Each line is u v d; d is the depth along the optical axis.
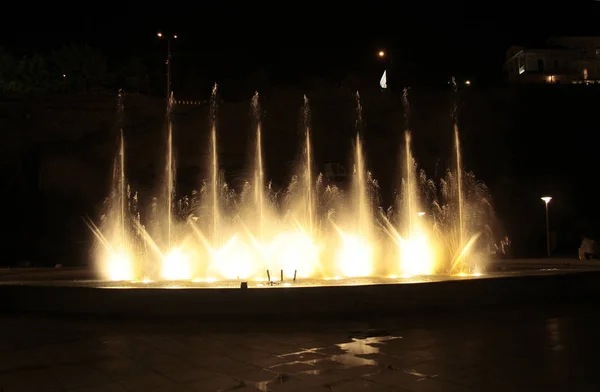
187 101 51.31
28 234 31.47
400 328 8.74
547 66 58.75
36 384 6.02
